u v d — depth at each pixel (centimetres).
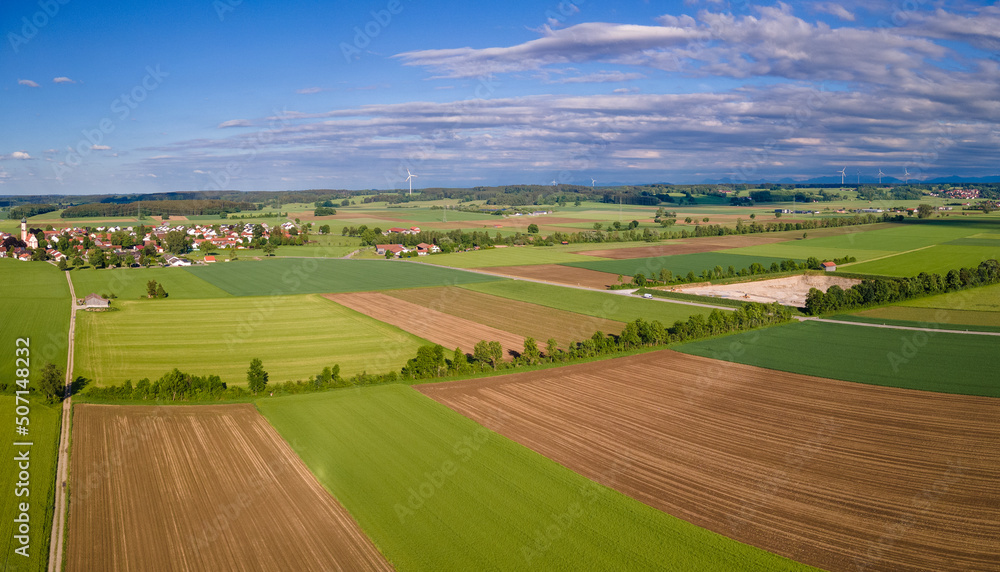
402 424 4466
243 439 4206
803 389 5253
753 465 3816
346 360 6356
